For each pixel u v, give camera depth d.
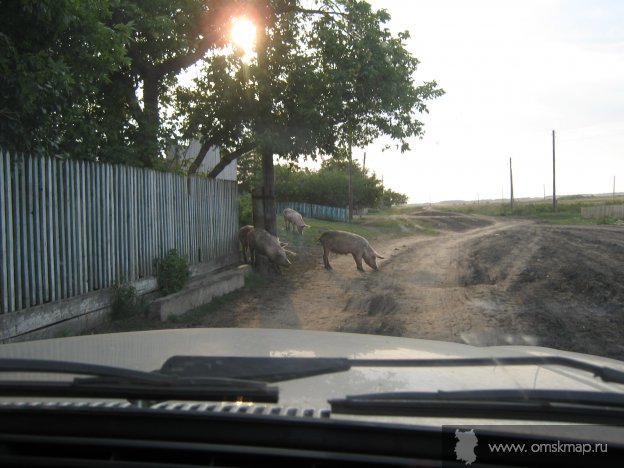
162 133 10.84
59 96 6.65
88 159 8.41
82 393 1.77
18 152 6.21
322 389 1.93
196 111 12.78
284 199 48.66
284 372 1.98
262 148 13.13
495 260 16.50
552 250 18.44
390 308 9.77
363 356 2.41
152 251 9.49
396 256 19.11
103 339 2.80
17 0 6.22
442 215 63.97
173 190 10.48
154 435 1.61
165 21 10.52
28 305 6.28
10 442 1.63
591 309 9.05
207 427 1.59
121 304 8.10
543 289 11.02
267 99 12.57
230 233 13.91
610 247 19.31
